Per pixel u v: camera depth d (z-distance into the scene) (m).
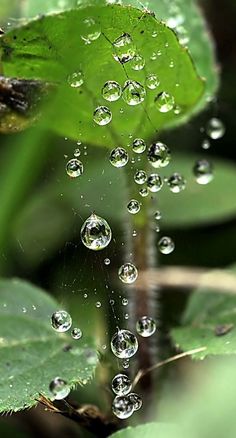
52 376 0.17
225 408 0.15
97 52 0.17
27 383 0.17
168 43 0.17
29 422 0.21
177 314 0.21
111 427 0.18
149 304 0.19
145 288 0.19
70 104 0.18
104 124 0.18
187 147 0.24
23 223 0.23
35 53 0.17
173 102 0.18
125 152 0.18
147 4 0.20
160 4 0.20
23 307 0.19
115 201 0.22
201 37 0.20
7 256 0.23
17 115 0.18
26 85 0.18
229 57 0.25
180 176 0.21
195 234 0.23
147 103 0.18
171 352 0.19
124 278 0.18
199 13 0.20
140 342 0.19
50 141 0.23
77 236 0.23
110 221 0.21
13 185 0.23
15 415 0.21
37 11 0.19
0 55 0.17
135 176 0.19
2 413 0.17
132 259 0.19
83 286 0.19
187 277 0.22
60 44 0.17
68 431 0.21
